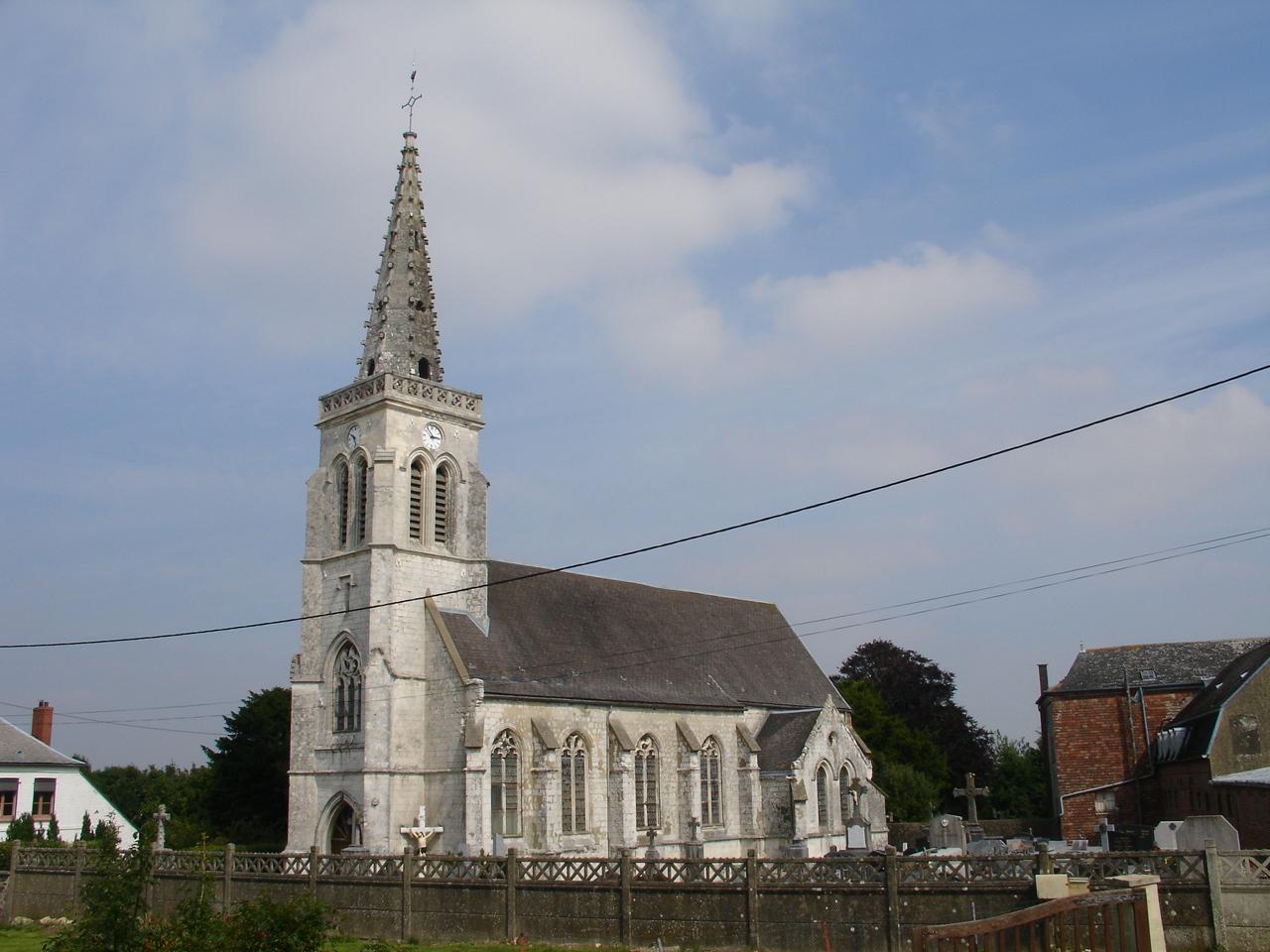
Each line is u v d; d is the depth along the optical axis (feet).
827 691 284.82
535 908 121.08
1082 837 241.14
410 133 226.58
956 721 371.35
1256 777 160.45
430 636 196.75
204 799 303.89
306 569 207.31
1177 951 96.68
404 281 216.13
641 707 220.64
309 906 96.48
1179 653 258.16
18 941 136.05
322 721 197.88
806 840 229.25
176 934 87.20
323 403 214.28
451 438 212.64
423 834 183.62
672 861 115.96
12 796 256.93
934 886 103.60
